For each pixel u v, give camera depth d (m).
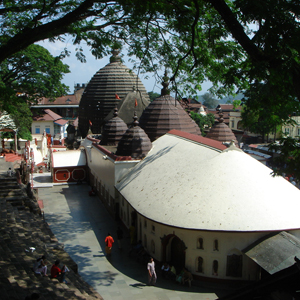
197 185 24.48
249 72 12.34
